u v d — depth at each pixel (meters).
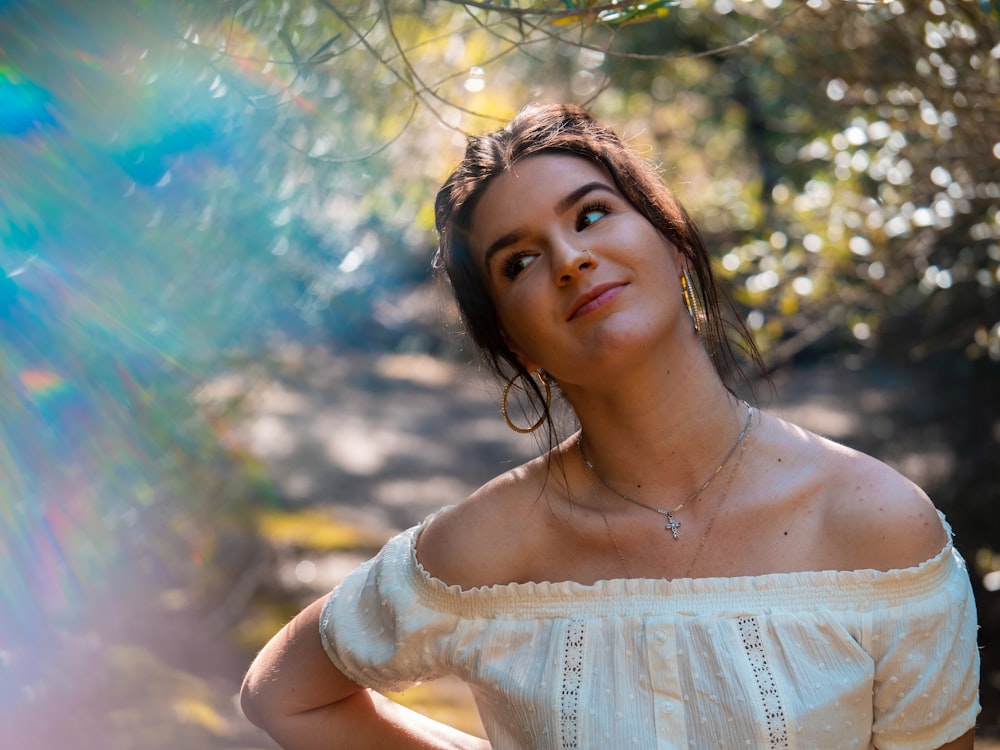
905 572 1.49
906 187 3.78
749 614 1.52
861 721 1.50
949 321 4.39
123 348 2.56
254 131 2.40
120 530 3.42
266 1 1.94
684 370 1.59
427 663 1.70
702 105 8.74
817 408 7.83
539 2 1.94
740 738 1.49
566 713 1.55
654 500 1.62
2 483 2.49
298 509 6.96
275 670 1.88
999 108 3.11
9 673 3.00
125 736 3.29
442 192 1.71
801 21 3.75
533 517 1.68
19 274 1.94
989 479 5.68
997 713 4.55
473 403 12.31
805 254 4.20
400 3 2.60
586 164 1.61
